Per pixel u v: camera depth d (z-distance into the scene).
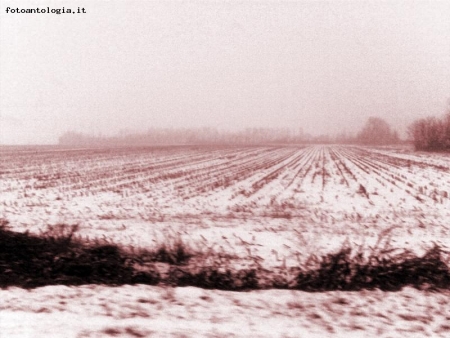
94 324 5.05
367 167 34.62
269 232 11.59
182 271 7.76
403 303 6.43
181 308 5.86
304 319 5.62
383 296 6.73
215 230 11.81
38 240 9.23
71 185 22.77
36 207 15.89
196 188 21.69
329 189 21.50
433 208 15.65
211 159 45.66
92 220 13.37
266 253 9.34
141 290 6.71
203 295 6.52
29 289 6.57
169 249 9.09
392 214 14.62
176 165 37.00
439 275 7.66
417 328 5.48
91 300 6.08
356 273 7.66
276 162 41.56
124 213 14.75
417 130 56.12
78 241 9.47
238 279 7.57
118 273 7.68
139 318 5.37
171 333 4.87
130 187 22.02
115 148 75.38
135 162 40.44
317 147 92.12
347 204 16.84
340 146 100.81
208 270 7.84
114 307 5.79
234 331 5.06
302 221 13.38
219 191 20.61
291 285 7.43
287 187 22.33
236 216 14.24
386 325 5.54
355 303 6.35
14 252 8.27
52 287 6.66
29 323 4.96
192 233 11.38
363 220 13.55
